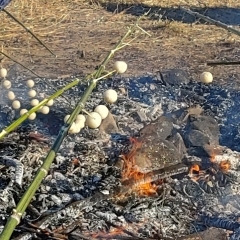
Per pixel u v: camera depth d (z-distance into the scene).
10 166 3.03
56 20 6.96
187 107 4.12
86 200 2.71
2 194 2.74
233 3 8.22
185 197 2.90
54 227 2.54
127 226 2.62
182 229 2.65
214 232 2.53
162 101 4.32
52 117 3.76
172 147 3.12
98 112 2.02
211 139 3.47
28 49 5.86
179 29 6.73
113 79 4.69
